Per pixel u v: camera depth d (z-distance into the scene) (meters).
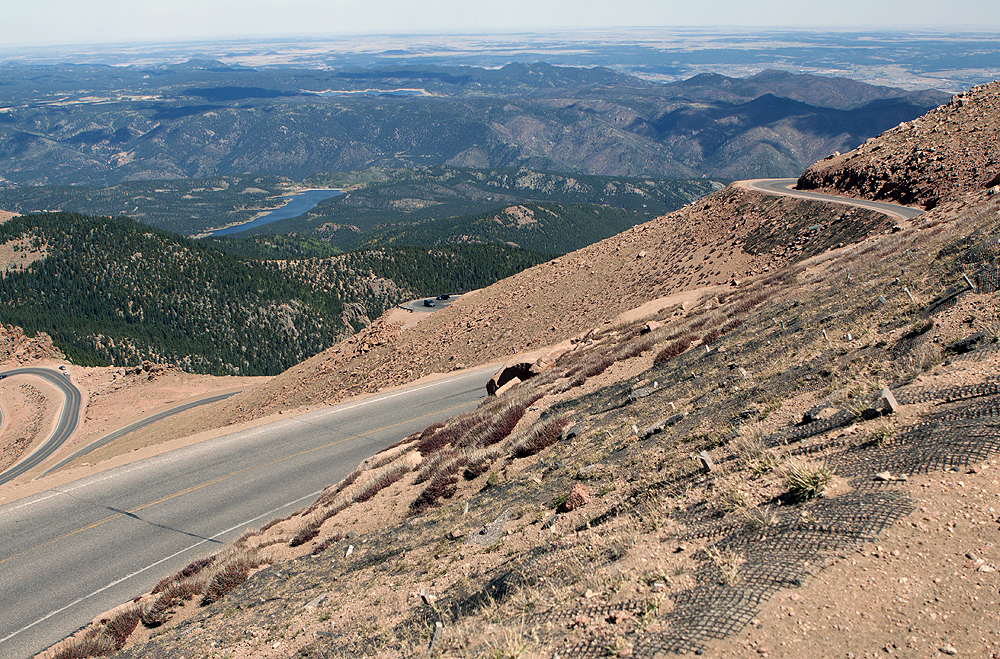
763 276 50.28
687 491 7.91
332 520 19.55
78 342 194.25
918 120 70.69
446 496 16.47
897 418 7.03
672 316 35.97
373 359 70.25
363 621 9.59
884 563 4.84
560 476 12.35
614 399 17.55
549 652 5.32
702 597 5.21
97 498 33.34
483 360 59.38
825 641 4.26
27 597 24.36
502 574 8.30
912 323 10.21
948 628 4.07
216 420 71.19
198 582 18.02
